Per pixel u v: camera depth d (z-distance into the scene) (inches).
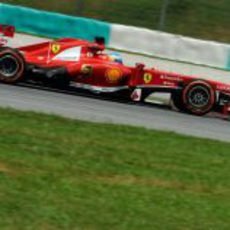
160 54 1742.1
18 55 1253.7
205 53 1732.3
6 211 505.4
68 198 561.9
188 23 1945.1
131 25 1921.8
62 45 1305.4
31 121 890.1
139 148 825.5
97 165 699.4
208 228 536.1
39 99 1141.1
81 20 1770.4
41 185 587.5
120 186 631.2
